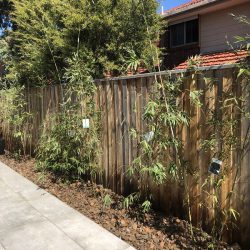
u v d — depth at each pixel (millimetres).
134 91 4668
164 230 3996
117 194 5219
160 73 4020
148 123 4398
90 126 5480
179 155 3920
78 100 5773
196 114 3770
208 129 3645
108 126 5273
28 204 5133
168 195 4297
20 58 9891
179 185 4109
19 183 6254
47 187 5941
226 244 3574
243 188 3369
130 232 4051
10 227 4328
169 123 3766
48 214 4715
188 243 3676
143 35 7594
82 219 4492
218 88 3494
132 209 4633
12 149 9367
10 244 3883
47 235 4070
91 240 3893
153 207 4559
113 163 5250
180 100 3928
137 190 4797
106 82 5211
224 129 3438
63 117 5965
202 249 3543
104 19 7184
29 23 9664
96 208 4844
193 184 3902
